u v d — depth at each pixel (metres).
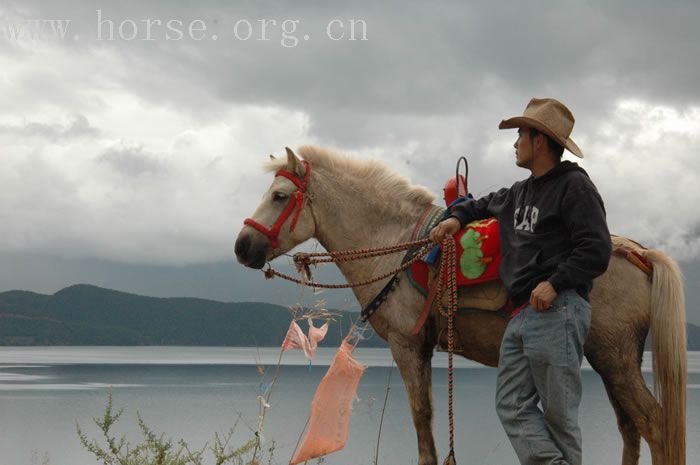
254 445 5.38
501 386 4.20
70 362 94.88
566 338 3.96
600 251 3.92
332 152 5.49
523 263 4.14
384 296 5.05
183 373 59.94
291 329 5.37
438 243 4.75
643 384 4.47
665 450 4.36
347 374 5.16
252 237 5.32
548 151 4.23
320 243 5.48
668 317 4.39
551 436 4.05
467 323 4.77
